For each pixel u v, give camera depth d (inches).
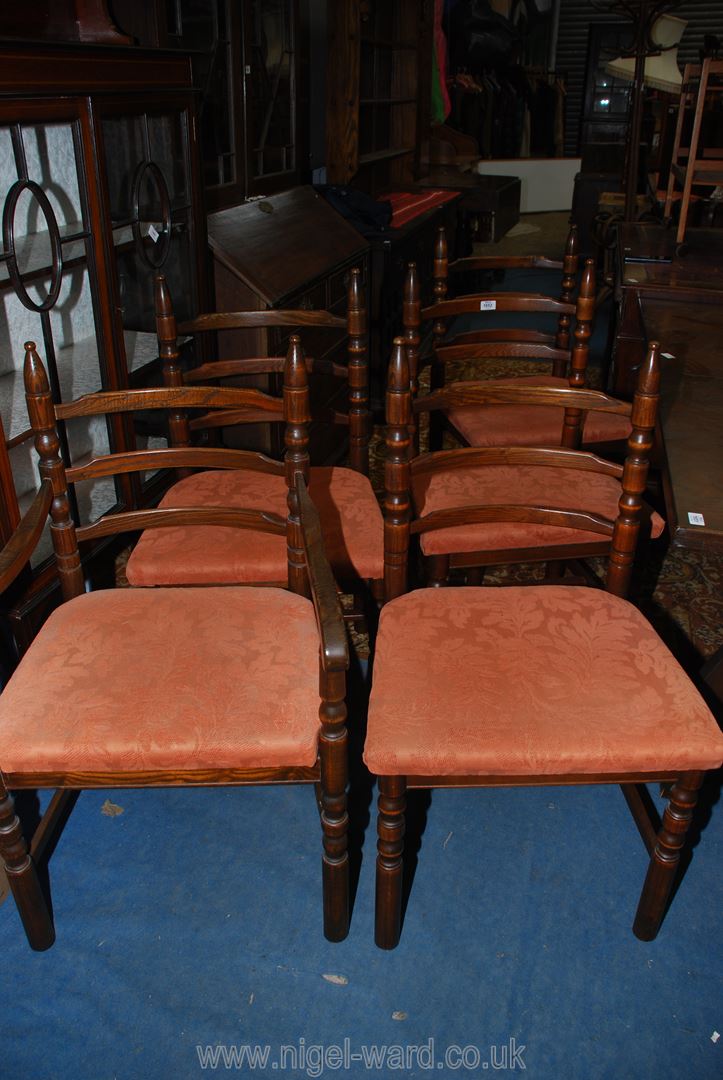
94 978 55.5
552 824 67.7
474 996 54.8
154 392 61.4
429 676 52.0
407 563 64.7
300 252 116.1
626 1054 51.7
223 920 59.4
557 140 366.9
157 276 74.2
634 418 58.7
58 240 68.7
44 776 49.7
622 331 111.5
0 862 62.5
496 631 55.8
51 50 64.7
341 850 53.2
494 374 173.5
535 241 294.2
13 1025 52.8
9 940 58.1
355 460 85.7
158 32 89.5
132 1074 50.4
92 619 56.8
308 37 139.2
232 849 65.0
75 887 61.7
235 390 61.8
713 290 100.7
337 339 126.5
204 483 76.0
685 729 48.8
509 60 310.3
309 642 55.2
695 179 126.4
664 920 59.9
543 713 49.3
